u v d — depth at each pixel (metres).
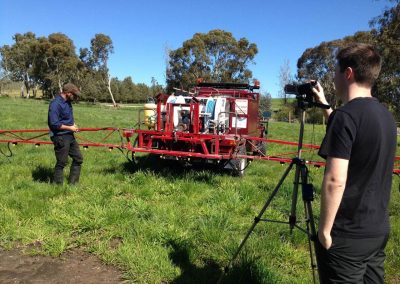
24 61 84.50
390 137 2.53
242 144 9.16
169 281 4.25
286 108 52.78
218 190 7.45
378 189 2.52
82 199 6.64
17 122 20.58
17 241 5.11
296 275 4.46
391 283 4.39
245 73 61.06
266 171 10.13
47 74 79.38
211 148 8.52
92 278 4.30
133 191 7.23
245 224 5.81
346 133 2.42
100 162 10.10
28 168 8.75
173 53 59.97
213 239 5.11
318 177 9.84
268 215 6.18
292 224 3.47
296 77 63.81
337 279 2.60
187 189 7.34
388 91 27.08
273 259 4.75
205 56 58.38
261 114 13.85
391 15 26.94
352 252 2.53
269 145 16.08
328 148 2.46
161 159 9.39
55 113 7.12
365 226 2.50
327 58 59.62
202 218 5.82
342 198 2.51
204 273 4.37
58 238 5.02
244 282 4.21
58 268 4.50
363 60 2.54
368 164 2.46
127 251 4.70
